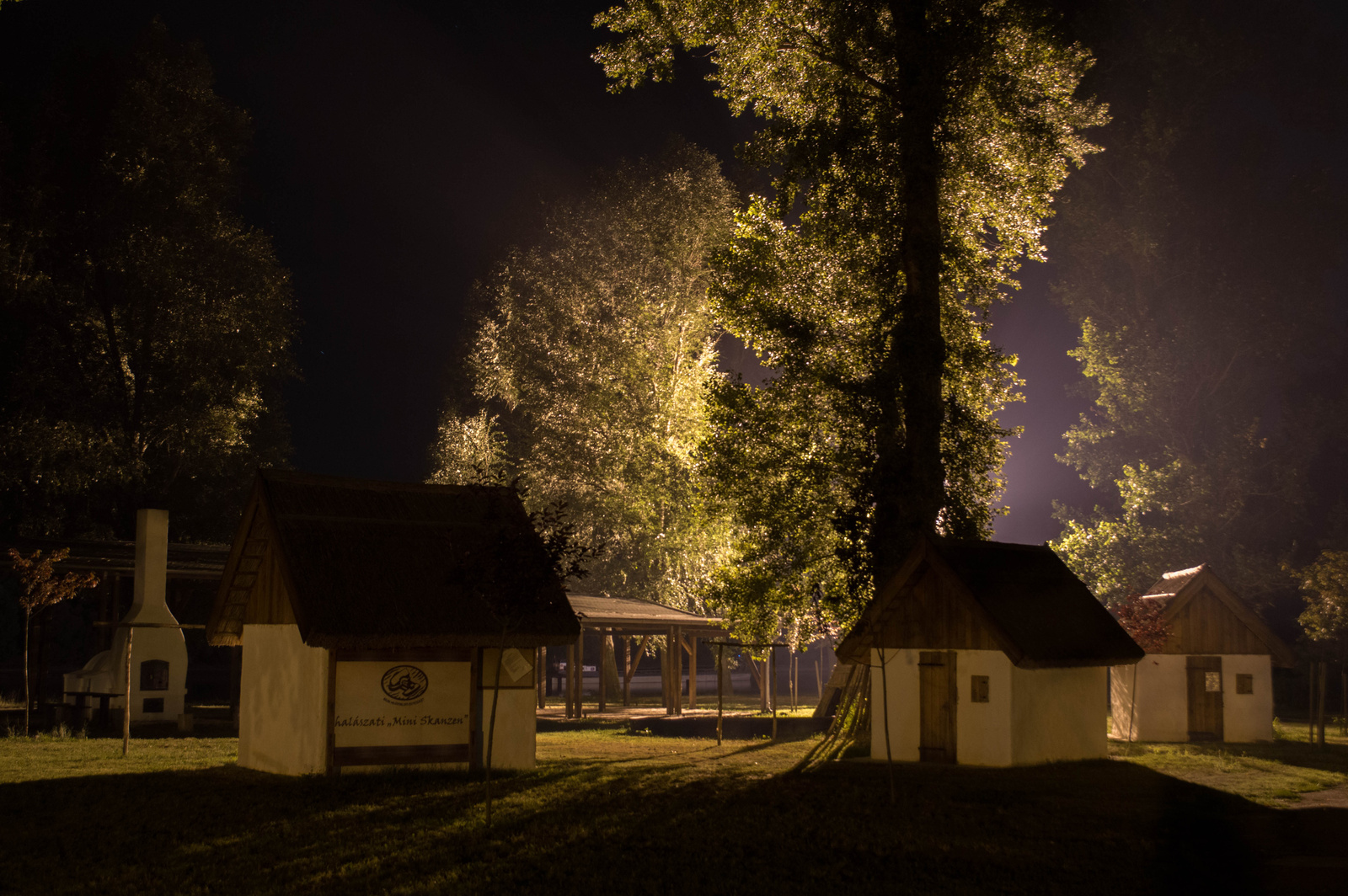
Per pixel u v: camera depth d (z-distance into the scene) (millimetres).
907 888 10633
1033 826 13266
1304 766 19562
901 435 24688
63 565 28797
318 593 16031
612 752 22109
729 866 11414
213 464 47406
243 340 47031
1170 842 12500
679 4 27172
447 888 10414
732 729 28703
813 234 26922
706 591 27766
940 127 24719
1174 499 42781
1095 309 46938
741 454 26797
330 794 14812
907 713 19969
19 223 43031
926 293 24359
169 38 47562
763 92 27531
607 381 47531
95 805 14070
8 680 41188
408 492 18703
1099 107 27281
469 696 17344
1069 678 19953
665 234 48438
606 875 10961
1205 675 25391
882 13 25859
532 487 48531
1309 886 10602
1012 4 24703
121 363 45719
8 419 43219
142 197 44656
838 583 25031
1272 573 41250
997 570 20328
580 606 36438
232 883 10570
